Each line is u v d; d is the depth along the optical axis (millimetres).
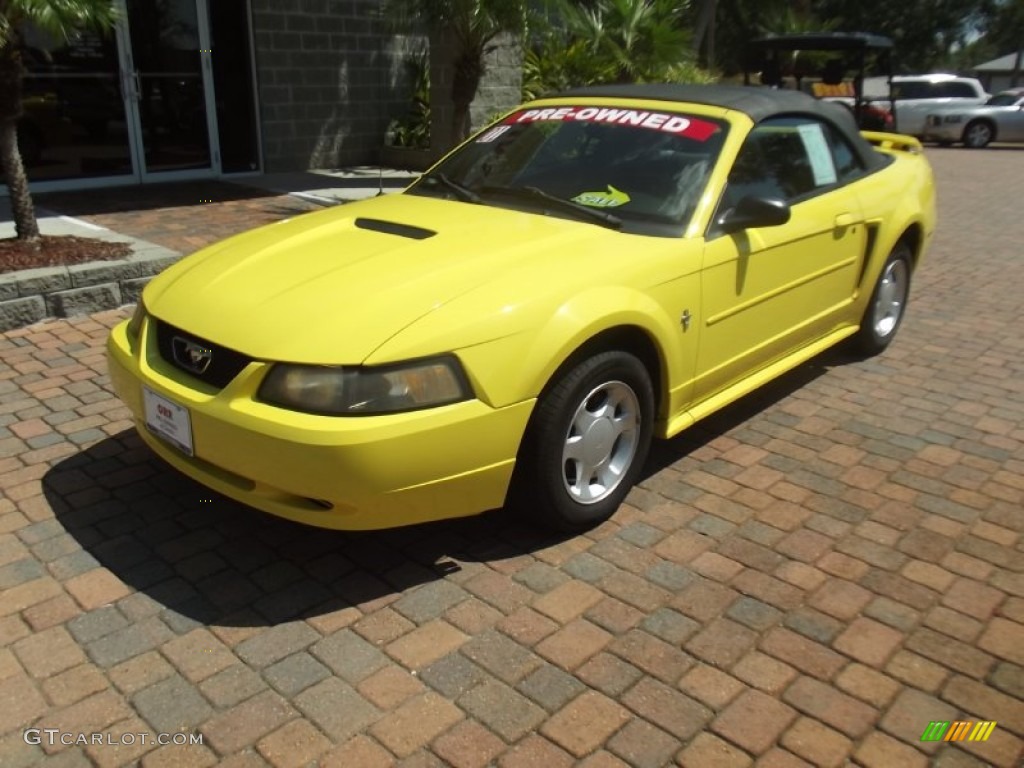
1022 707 2793
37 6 5547
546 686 2812
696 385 4031
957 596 3330
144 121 10328
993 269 8562
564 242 3666
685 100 4488
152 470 4070
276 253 3707
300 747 2549
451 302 3141
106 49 9805
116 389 3680
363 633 3037
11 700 2695
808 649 3018
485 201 4273
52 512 3715
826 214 4715
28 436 4367
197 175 10938
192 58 10531
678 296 3744
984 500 4051
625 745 2594
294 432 2877
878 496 4062
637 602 3242
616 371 3496
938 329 6613
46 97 9484
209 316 3275
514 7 8336
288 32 11242
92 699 2709
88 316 6047
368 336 2982
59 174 9820
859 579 3422
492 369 3088
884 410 5059
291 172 11789
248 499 3156
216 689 2762
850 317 5387
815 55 13398
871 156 5473
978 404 5176
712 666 2926
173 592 3229
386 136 12695
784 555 3568
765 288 4320
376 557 3475
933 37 44156
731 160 4141
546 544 3592
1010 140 23594
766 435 4684
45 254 6152
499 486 3242
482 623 3105
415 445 2947
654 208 3994
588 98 4746
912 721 2719
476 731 2625
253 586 3277
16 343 5559
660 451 4477
